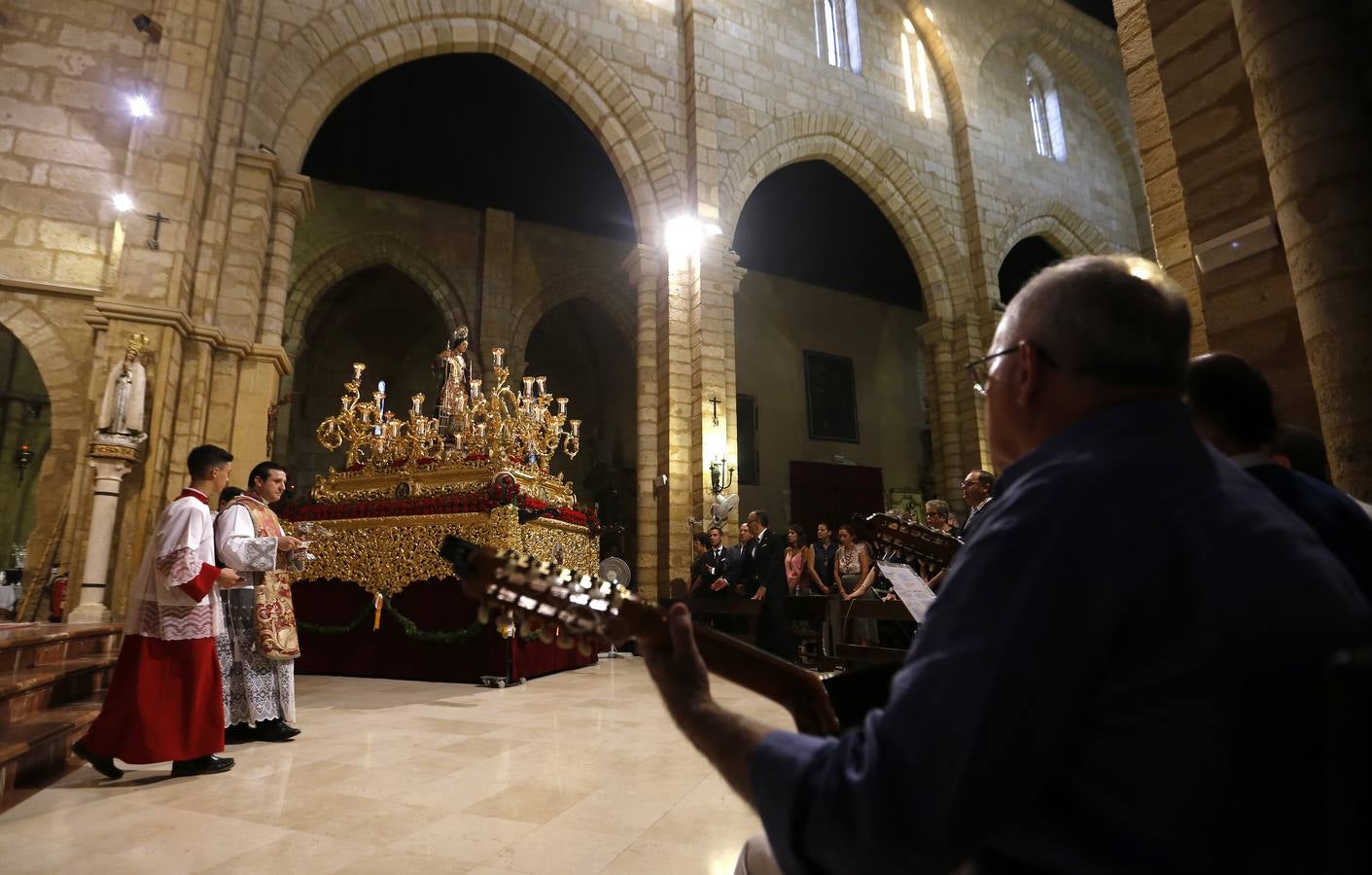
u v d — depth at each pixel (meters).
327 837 2.71
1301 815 0.60
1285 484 1.24
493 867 2.42
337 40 10.99
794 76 15.44
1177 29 3.91
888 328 22.33
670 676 0.96
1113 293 0.89
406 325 19.77
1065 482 0.74
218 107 9.40
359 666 7.35
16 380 15.46
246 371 9.24
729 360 13.09
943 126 17.73
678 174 13.57
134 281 8.13
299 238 15.96
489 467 7.37
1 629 5.54
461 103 15.14
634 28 13.95
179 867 2.42
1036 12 19.72
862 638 6.66
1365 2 3.02
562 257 18.55
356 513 7.58
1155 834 0.64
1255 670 0.63
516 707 5.58
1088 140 20.39
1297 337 3.26
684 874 2.36
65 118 8.84
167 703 3.51
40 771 3.53
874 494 20.06
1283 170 3.04
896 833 0.63
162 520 3.66
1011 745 0.62
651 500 12.44
